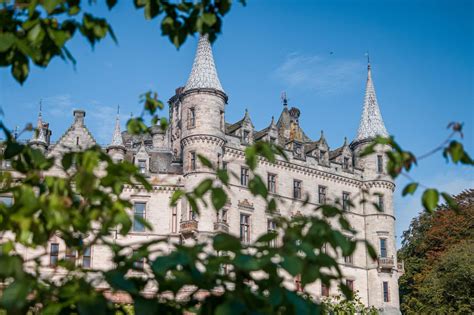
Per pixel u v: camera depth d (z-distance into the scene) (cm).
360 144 7462
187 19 724
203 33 711
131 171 663
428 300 7181
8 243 629
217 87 6272
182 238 5819
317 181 6912
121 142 6134
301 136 8375
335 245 596
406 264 8294
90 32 659
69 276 650
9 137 682
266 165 6531
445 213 8381
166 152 6284
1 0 652
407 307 7594
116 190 655
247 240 6172
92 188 603
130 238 5725
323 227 586
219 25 730
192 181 5938
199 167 5947
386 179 7231
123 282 545
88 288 556
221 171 607
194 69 6359
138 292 556
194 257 552
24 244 632
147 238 5769
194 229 5719
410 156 613
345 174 7138
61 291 548
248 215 6247
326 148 7119
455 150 594
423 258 8250
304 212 6669
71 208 620
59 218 567
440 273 7150
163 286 558
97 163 620
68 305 562
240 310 520
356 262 6969
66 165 665
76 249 672
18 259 507
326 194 6950
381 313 6856
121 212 602
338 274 576
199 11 718
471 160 591
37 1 630
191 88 6238
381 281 6969
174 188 5978
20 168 697
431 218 8519
